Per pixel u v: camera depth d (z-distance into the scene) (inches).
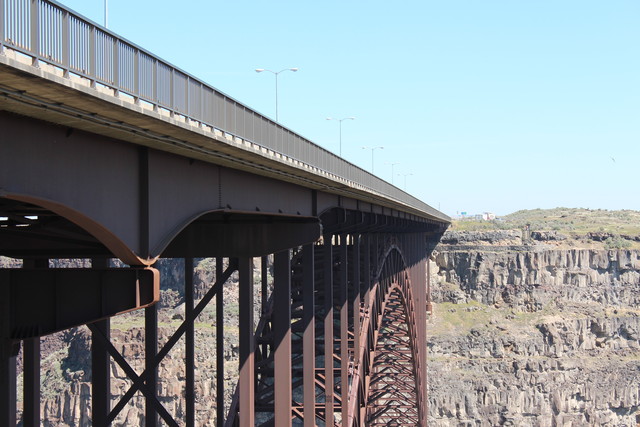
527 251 6791.3
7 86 406.6
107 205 547.8
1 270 541.0
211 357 4367.6
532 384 6151.6
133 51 543.8
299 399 2074.3
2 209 548.1
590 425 6220.5
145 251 597.3
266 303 1482.5
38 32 436.5
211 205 761.0
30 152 461.4
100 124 491.2
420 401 3275.1
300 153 1015.0
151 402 822.5
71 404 4389.8
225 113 729.0
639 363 6437.0
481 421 5989.2
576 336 6392.7
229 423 1072.8
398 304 3176.7
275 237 1016.9
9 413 545.6
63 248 712.4
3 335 539.2
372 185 1642.5
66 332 4842.5
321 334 1626.5
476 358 6220.5
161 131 556.4
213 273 4916.3
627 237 7160.4
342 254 1636.3
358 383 1755.7
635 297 6820.9
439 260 6948.8
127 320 4817.9
